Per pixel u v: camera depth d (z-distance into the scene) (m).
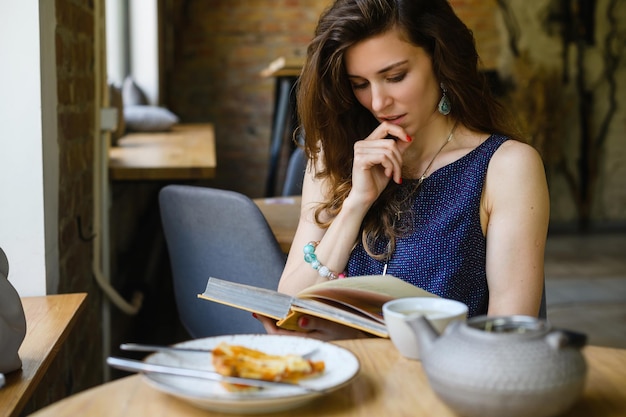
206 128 6.79
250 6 8.43
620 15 8.28
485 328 1.11
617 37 8.30
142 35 7.12
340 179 2.03
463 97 1.90
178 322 4.84
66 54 2.76
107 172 3.73
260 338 1.36
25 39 2.29
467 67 1.89
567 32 8.27
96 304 3.49
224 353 1.19
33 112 2.31
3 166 2.31
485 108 1.94
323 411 1.16
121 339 4.33
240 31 8.45
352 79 1.89
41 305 2.16
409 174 1.95
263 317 1.76
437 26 1.83
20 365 1.65
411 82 1.84
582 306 5.45
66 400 1.20
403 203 1.92
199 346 1.31
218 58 8.47
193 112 8.52
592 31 8.30
